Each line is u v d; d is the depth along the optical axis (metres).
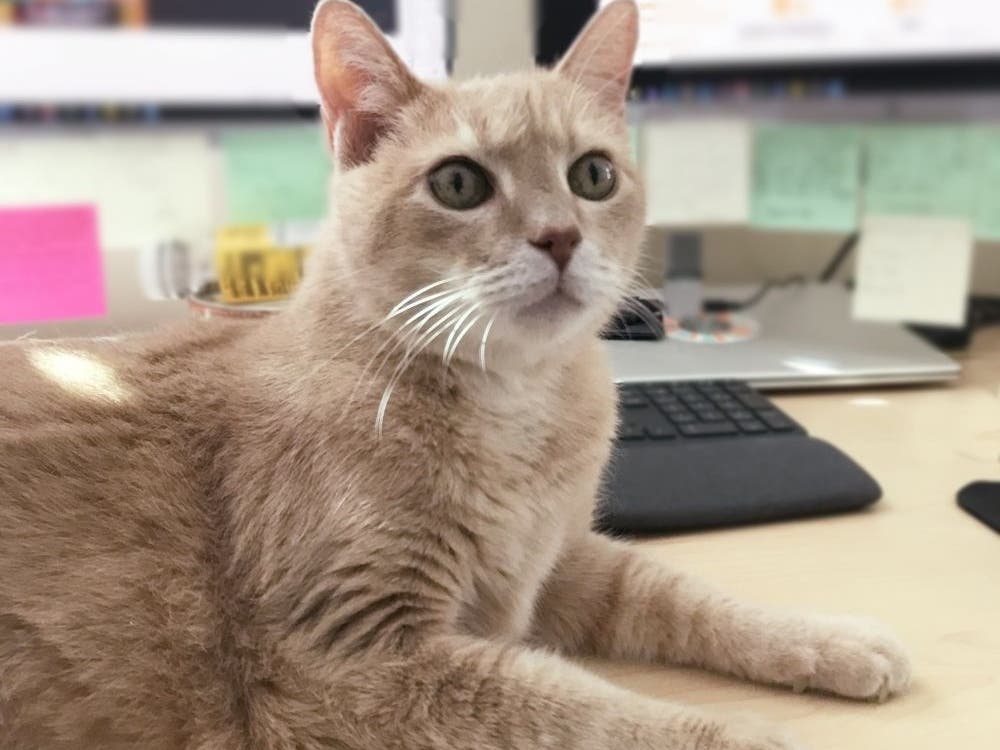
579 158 0.74
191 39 1.06
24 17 1.01
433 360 0.69
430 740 0.57
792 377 1.09
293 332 0.73
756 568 0.74
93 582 0.63
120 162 1.13
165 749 0.61
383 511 0.62
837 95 1.22
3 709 0.60
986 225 1.29
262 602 0.62
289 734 0.59
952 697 0.58
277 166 1.16
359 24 0.72
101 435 0.67
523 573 0.70
